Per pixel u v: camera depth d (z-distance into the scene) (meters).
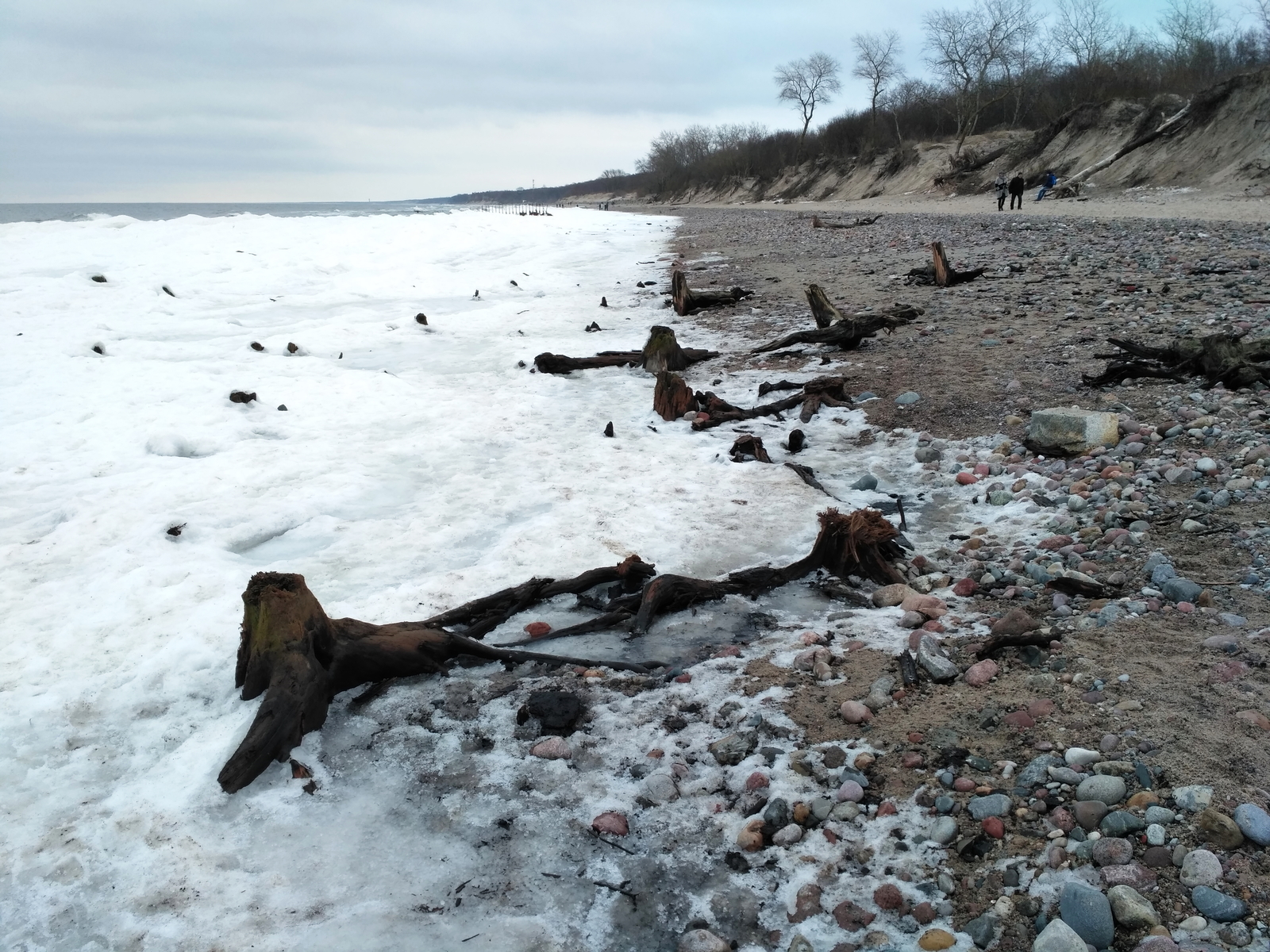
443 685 4.79
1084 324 11.70
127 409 10.43
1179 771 3.36
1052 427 7.56
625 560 5.94
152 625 5.39
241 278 21.80
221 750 4.16
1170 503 6.07
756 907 3.14
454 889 3.33
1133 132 39.59
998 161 50.06
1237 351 8.48
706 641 5.20
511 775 3.98
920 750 3.82
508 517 7.25
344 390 11.55
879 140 72.19
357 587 6.01
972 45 61.06
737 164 99.88
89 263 22.91
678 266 24.64
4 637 5.28
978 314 13.30
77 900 3.34
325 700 4.48
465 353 14.16
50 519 7.30
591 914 3.19
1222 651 4.19
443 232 34.56
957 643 4.73
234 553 6.72
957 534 6.43
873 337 12.73
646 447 9.07
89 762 4.17
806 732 4.09
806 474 7.90
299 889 3.35
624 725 4.31
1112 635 4.53
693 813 3.66
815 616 5.42
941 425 8.85
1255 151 31.06
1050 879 3.01
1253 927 2.67
